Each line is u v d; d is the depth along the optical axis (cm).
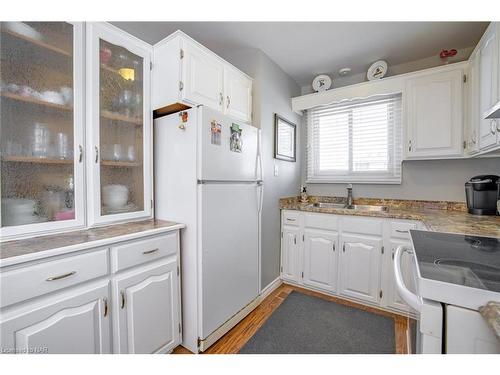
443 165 221
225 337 164
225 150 163
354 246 209
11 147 107
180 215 155
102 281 111
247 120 208
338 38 199
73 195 126
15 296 84
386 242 195
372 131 252
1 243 102
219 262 160
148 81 160
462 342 65
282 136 251
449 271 77
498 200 178
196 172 146
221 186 161
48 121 118
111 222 142
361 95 235
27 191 112
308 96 264
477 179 187
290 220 245
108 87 142
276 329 174
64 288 98
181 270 155
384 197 249
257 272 203
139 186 160
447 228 135
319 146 285
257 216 201
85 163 129
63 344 97
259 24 181
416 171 232
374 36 196
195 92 157
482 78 152
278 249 249
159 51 159
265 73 222
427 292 71
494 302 61
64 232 121
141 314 126
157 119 168
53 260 94
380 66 232
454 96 188
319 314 194
